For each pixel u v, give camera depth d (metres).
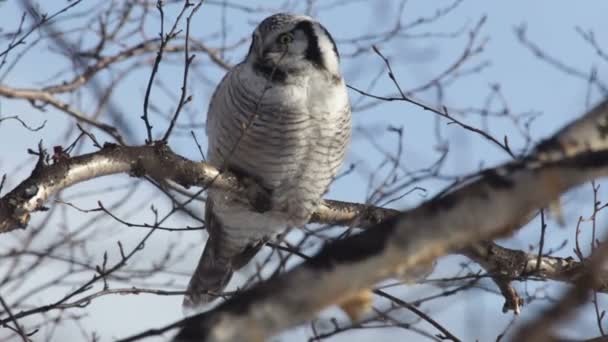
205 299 12.76
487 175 4.46
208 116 14.25
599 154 4.46
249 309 4.38
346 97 14.02
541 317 4.19
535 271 10.27
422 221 4.44
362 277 4.44
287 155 13.80
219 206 14.62
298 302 4.39
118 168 10.46
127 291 9.73
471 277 9.41
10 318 9.25
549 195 4.41
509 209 4.41
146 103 10.55
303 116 13.62
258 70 13.65
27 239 12.33
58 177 10.00
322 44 13.99
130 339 6.02
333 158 14.11
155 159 10.67
